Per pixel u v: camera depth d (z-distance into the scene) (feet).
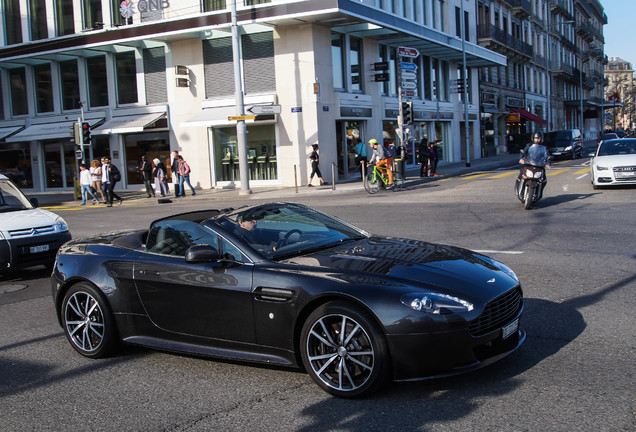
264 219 16.69
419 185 72.49
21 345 18.84
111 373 15.84
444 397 12.82
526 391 12.90
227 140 88.38
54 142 98.99
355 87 91.45
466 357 12.66
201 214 17.71
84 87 96.27
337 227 17.44
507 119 158.20
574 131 116.37
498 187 60.70
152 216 55.57
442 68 120.78
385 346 12.63
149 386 14.70
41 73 99.81
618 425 11.14
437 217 42.29
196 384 14.64
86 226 50.47
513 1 166.30
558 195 51.11
